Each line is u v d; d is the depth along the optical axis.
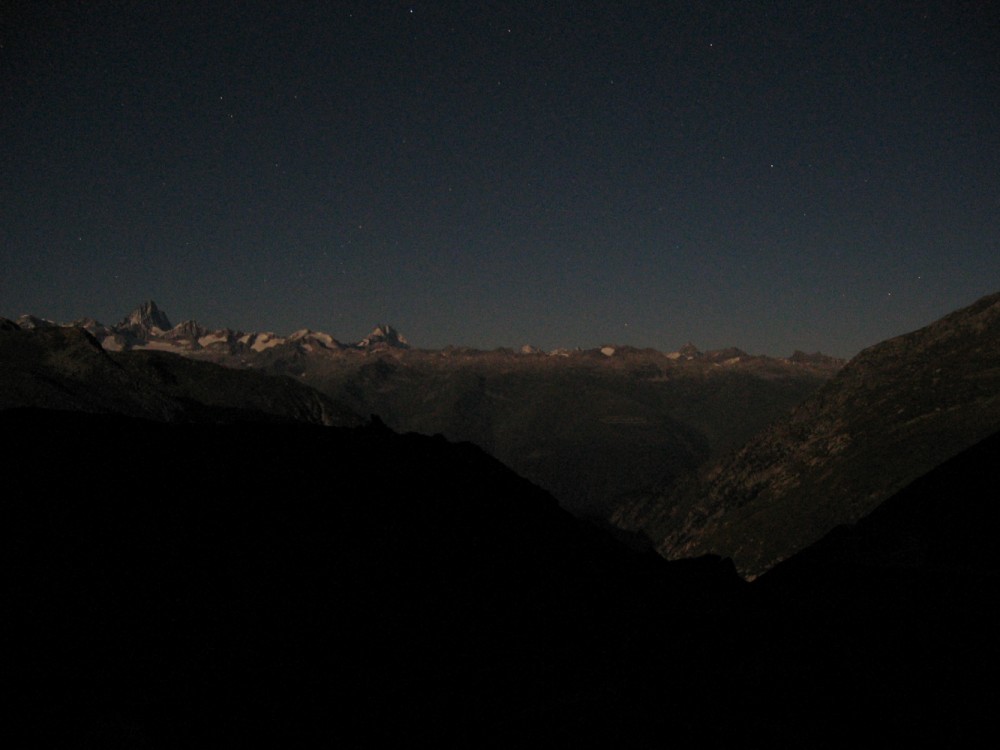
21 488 26.55
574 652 23.44
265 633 20.72
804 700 18.94
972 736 16.61
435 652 21.92
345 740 16.05
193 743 14.90
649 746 16.31
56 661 16.83
